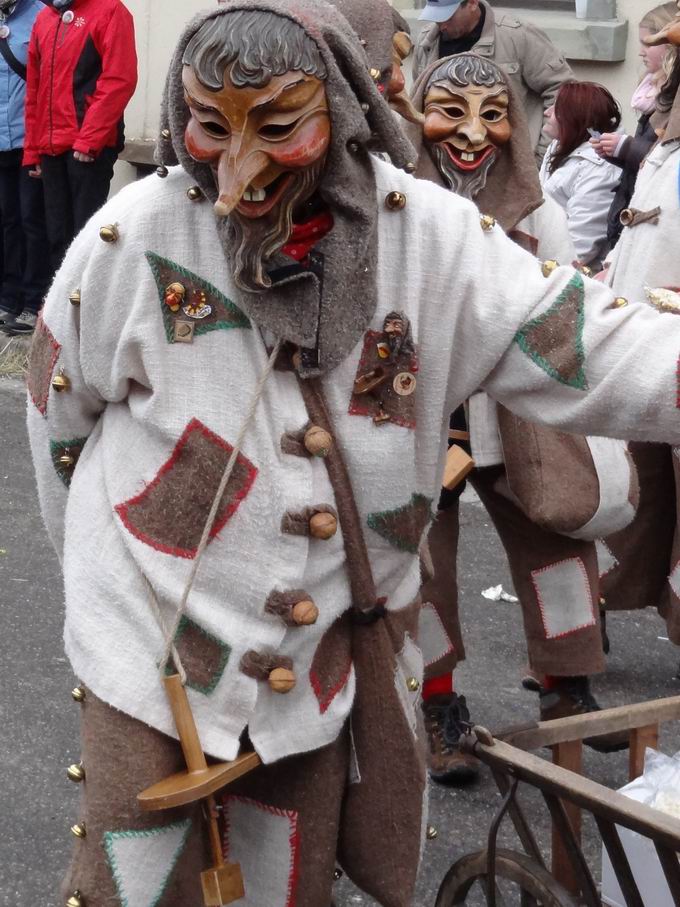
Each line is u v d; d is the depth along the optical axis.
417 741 2.10
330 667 1.99
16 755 3.39
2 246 7.65
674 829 1.94
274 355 1.87
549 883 2.13
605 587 3.91
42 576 4.53
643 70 5.42
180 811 1.89
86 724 1.91
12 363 7.05
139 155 8.65
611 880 2.34
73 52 6.79
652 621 4.41
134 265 1.89
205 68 1.73
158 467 1.91
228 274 1.88
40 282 7.41
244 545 1.89
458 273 1.92
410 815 2.09
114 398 1.97
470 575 4.71
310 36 1.74
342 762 2.08
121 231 1.89
